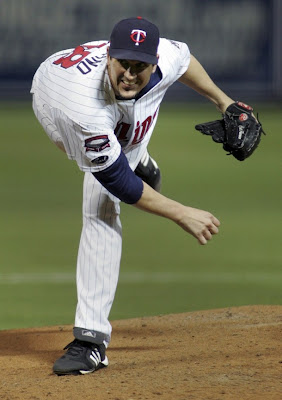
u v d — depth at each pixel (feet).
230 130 52.90
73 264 103.40
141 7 330.95
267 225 132.46
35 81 48.70
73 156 46.39
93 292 49.19
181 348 54.85
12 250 111.45
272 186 181.88
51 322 76.43
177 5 331.16
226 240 120.47
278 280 95.50
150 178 54.70
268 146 258.98
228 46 331.36
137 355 53.52
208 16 330.75
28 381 47.06
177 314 68.13
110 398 42.37
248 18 329.11
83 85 44.24
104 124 43.91
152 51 41.91
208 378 45.16
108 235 49.08
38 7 325.62
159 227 131.95
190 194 166.91
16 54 330.75
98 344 49.06
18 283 93.20
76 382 46.34
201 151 249.55
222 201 158.61
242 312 67.00
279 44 326.85
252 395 41.60
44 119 48.14
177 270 101.40
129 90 42.78
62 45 329.11
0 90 333.83
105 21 329.72
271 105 329.72
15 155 230.89
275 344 53.72
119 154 44.19
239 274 99.09
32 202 154.92
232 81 333.01
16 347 58.95
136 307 83.15
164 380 45.32
